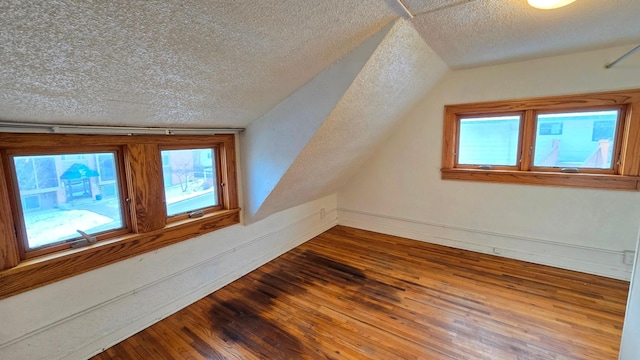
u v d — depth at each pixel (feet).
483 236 10.32
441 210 11.05
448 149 10.46
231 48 4.55
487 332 6.29
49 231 5.40
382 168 12.21
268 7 3.91
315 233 12.50
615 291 7.73
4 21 2.88
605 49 7.56
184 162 7.52
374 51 5.67
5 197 4.67
